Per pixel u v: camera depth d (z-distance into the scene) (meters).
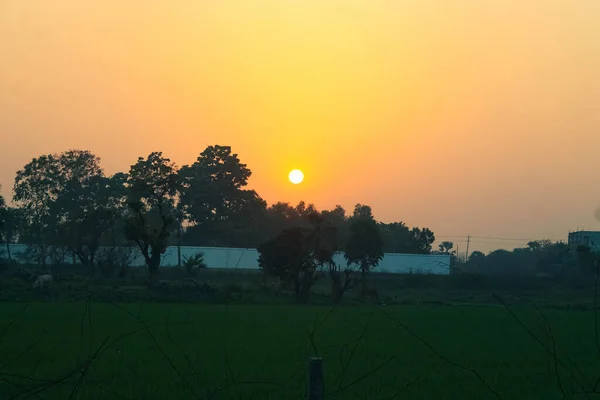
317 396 7.16
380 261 81.62
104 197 88.75
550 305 45.25
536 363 17.03
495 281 57.50
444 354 18.48
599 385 13.65
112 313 30.61
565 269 54.94
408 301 51.97
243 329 24.56
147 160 84.44
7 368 14.24
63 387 12.09
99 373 13.97
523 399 12.30
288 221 124.31
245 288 53.25
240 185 99.75
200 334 22.48
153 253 51.72
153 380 13.20
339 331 24.25
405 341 21.42
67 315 28.48
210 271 69.19
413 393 12.53
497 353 19.00
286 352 17.83
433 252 112.56
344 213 146.75
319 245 53.06
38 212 86.06
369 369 15.24
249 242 99.69
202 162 99.12
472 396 12.48
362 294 53.03
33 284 45.97
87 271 66.31
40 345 18.11
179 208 96.19
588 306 43.31
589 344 21.89
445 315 35.38
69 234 69.38
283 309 38.06
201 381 13.12
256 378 13.64
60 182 87.00
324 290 62.66
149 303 41.75
